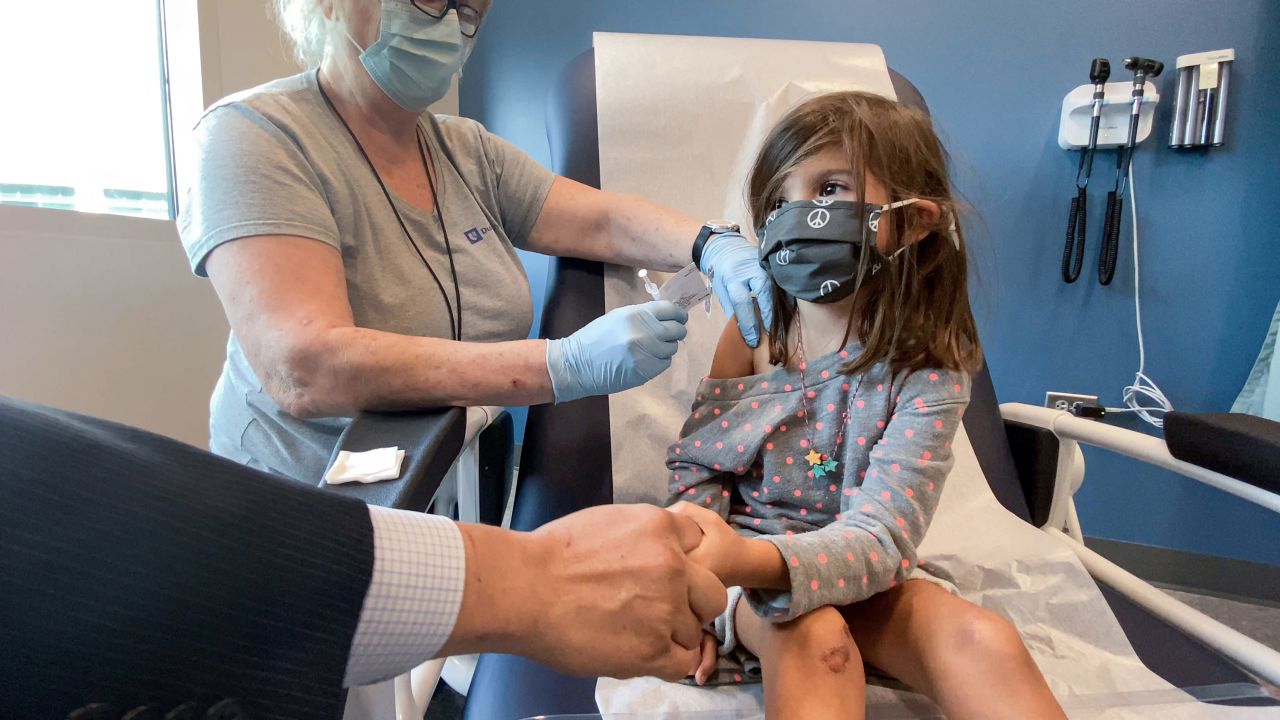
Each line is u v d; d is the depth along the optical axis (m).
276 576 0.39
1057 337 1.94
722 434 0.95
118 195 1.68
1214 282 1.81
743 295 1.02
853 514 0.77
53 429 0.34
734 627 0.79
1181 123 1.74
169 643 0.35
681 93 1.37
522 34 2.30
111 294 1.55
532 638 0.52
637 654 0.56
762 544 0.71
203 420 1.78
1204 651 0.90
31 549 0.32
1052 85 1.85
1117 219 1.82
